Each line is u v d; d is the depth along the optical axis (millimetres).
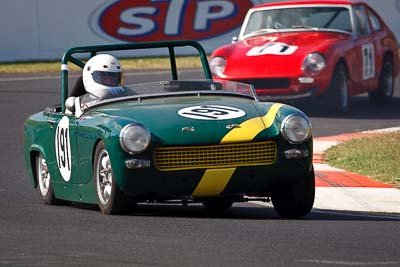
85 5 87562
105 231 25812
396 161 40875
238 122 27859
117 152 27234
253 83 56250
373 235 25578
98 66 32469
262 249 23156
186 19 90750
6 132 53938
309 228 26625
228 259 21859
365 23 61781
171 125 27531
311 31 59094
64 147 31203
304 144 28047
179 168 27188
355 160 41562
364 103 65000
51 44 87125
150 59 89000
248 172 27500
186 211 31422
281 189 29094
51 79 77188
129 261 21656
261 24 60188
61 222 27656
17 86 73000
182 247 23359
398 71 65938
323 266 21250
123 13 88812
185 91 31172
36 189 37750
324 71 56000
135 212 30781
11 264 21438
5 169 42938
